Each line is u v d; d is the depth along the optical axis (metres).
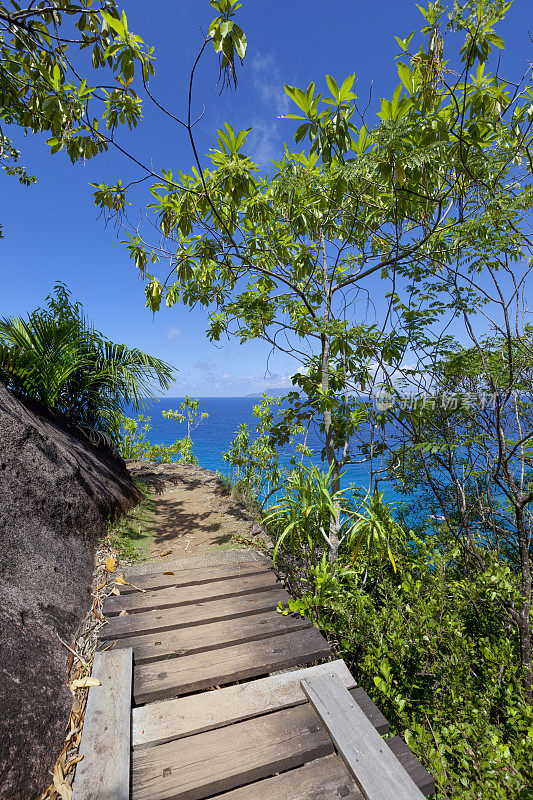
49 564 2.60
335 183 3.21
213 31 1.99
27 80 3.01
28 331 4.36
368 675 2.70
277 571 3.40
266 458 5.80
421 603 2.93
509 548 3.70
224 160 3.27
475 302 3.09
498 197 2.57
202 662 2.24
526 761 1.80
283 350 4.62
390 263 3.74
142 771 1.61
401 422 3.26
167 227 3.67
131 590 2.96
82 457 4.39
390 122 2.57
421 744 2.01
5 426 3.12
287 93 2.75
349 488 3.79
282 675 2.20
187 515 5.07
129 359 5.72
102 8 2.40
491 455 3.30
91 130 2.93
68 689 1.93
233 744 1.76
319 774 1.68
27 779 1.44
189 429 9.95
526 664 2.58
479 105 2.57
